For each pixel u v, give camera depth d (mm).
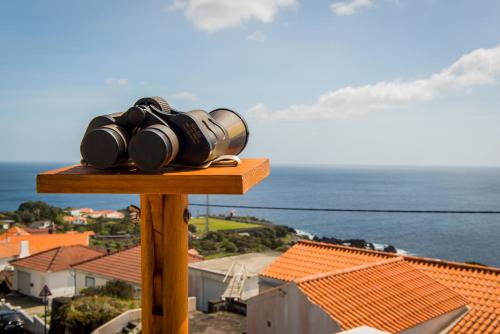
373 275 11758
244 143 2771
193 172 1984
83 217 75125
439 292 11461
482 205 138250
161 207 2100
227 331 13219
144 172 2006
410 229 102062
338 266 13617
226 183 1884
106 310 17672
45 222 67625
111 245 50219
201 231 52875
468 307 11156
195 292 20250
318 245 15273
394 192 196875
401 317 9945
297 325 10211
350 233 93438
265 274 13656
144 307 2135
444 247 75375
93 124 2156
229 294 17234
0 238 44938
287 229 60844
